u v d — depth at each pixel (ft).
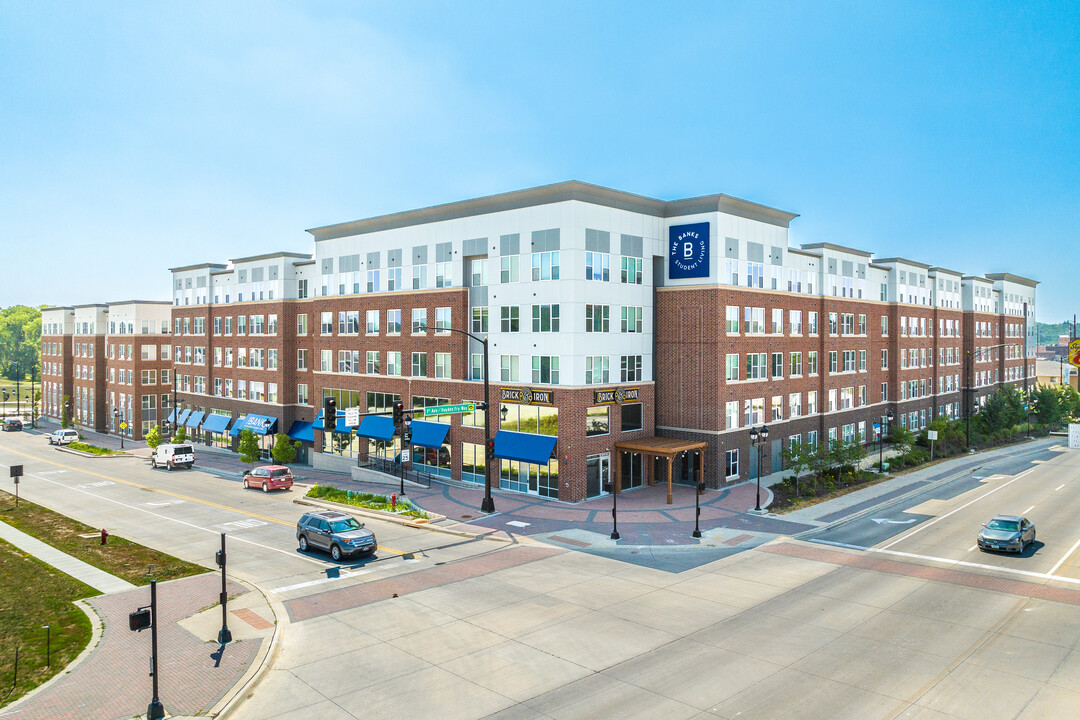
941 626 65.62
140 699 53.06
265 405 216.74
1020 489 140.67
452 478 152.15
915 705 49.83
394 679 56.03
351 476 172.96
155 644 50.06
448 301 151.84
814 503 125.29
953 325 243.81
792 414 162.91
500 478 142.00
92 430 320.50
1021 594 75.15
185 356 256.52
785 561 89.92
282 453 191.93
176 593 79.97
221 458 221.46
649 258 143.95
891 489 139.13
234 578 85.61
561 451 128.47
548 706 50.60
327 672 57.62
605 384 134.21
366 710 50.80
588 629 66.18
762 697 51.21
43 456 241.14
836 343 179.11
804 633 64.18
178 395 261.03
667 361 144.77
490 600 75.31
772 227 155.12
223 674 57.26
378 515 121.08
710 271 138.10
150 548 103.40
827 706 49.70
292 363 210.59
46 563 94.94
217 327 240.12
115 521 125.80
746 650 60.29
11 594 81.15
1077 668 56.03
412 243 162.71
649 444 132.36
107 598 78.74
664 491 137.08
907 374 212.02
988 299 270.46
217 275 241.35
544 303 132.46
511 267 139.33
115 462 224.12
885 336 203.51
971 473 161.79
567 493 127.95
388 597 77.00
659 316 146.00
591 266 131.34
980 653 59.16
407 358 163.43
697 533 101.50
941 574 83.05
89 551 101.55
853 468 148.15
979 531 104.94
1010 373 289.12
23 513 134.41
